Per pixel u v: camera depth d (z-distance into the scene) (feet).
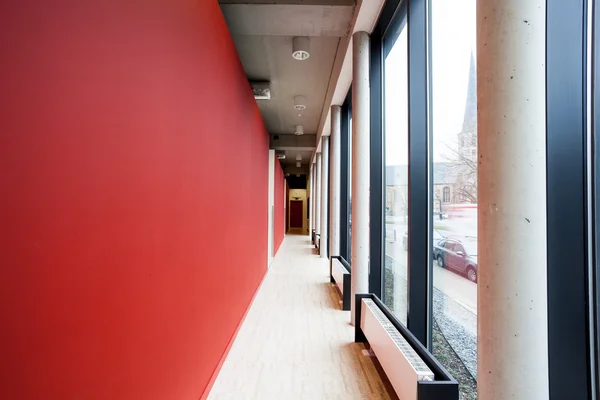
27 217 2.41
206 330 7.31
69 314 2.86
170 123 5.12
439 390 5.41
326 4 9.96
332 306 14.65
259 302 15.19
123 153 3.75
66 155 2.82
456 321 6.53
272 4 9.73
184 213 5.82
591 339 3.59
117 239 3.64
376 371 8.66
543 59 3.46
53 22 2.65
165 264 5.00
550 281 3.65
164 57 4.85
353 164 11.85
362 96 11.21
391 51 11.00
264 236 20.56
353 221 12.07
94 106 3.20
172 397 5.28
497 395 3.53
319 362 9.17
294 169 57.16
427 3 7.94
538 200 3.44
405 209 9.41
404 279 9.49
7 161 2.25
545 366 3.45
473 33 6.00
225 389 7.70
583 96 3.63
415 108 8.09
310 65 15.46
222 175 8.63
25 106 2.39
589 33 3.61
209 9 7.22
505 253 3.50
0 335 2.18
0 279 2.19
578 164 3.61
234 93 10.16
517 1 3.45
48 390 2.59
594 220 3.56
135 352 4.06
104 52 3.35
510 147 3.47
